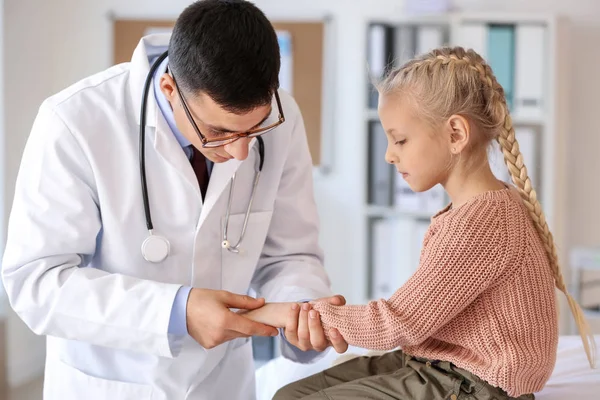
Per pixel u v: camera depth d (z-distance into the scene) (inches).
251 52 44.9
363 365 53.6
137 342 49.1
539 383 45.3
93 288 49.4
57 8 142.5
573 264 125.1
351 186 143.0
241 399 59.2
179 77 46.6
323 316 48.0
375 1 139.8
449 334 46.5
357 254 141.7
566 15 136.1
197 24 45.5
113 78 54.5
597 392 54.7
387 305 46.2
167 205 53.1
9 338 126.2
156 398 53.6
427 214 131.6
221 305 48.4
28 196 50.9
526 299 44.9
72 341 54.4
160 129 51.7
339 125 142.8
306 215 61.2
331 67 141.5
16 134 129.2
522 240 45.5
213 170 53.3
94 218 51.7
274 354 136.2
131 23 142.9
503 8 137.3
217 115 45.8
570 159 138.3
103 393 53.7
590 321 121.3
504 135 49.3
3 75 124.5
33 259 50.3
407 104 48.7
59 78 143.9
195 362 54.0
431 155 48.4
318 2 141.2
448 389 46.0
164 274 53.6
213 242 54.7
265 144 57.8
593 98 137.0
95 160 51.1
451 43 129.5
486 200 46.3
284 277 58.4
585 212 138.4
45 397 57.3
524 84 129.6
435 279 45.1
